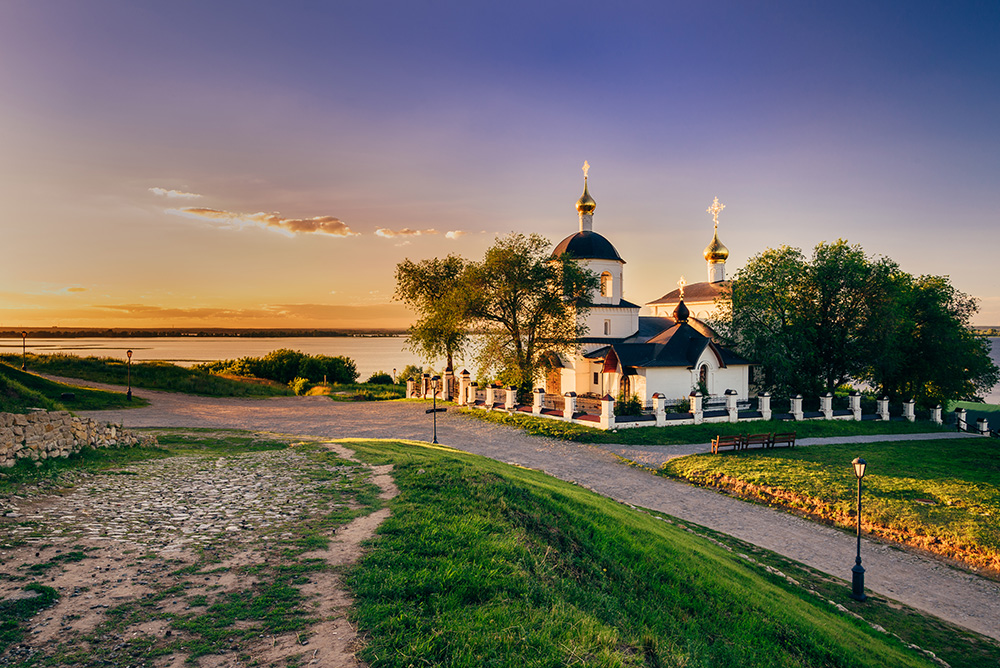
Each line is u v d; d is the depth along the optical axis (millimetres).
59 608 6367
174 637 5922
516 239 41188
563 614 7234
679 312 41844
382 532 9453
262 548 8586
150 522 9680
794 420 36125
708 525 18672
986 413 46062
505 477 14461
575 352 42375
